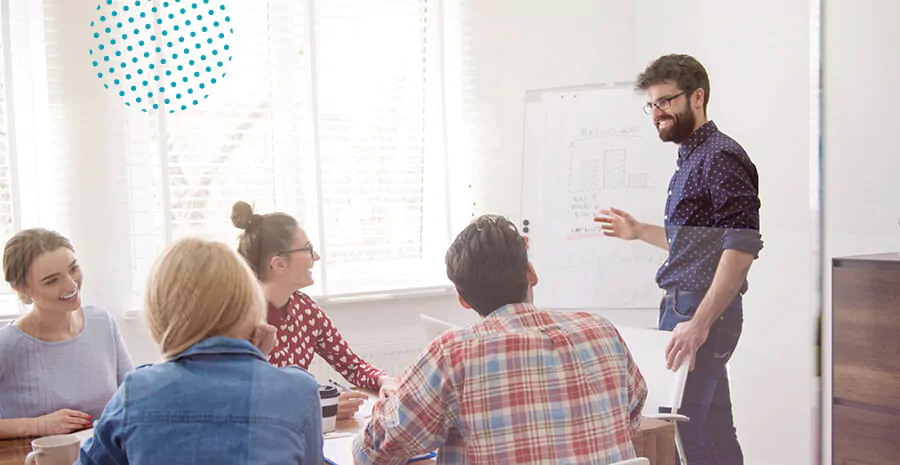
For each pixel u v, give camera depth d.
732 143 1.96
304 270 1.54
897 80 2.13
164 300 1.12
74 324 1.66
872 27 2.17
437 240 2.12
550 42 2.31
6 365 1.55
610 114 2.13
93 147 2.04
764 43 2.48
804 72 2.35
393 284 2.03
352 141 2.10
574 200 2.12
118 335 1.73
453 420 1.12
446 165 2.18
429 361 1.12
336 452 1.31
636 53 2.50
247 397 1.07
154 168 2.00
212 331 1.12
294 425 1.09
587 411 1.13
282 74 2.06
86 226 1.99
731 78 2.61
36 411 1.55
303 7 2.06
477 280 1.18
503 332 1.14
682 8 2.59
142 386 1.07
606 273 2.01
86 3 2.02
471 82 2.23
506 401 1.10
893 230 2.15
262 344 1.19
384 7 2.13
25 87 2.22
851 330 2.10
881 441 2.03
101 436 1.07
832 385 2.15
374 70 2.12
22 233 1.60
